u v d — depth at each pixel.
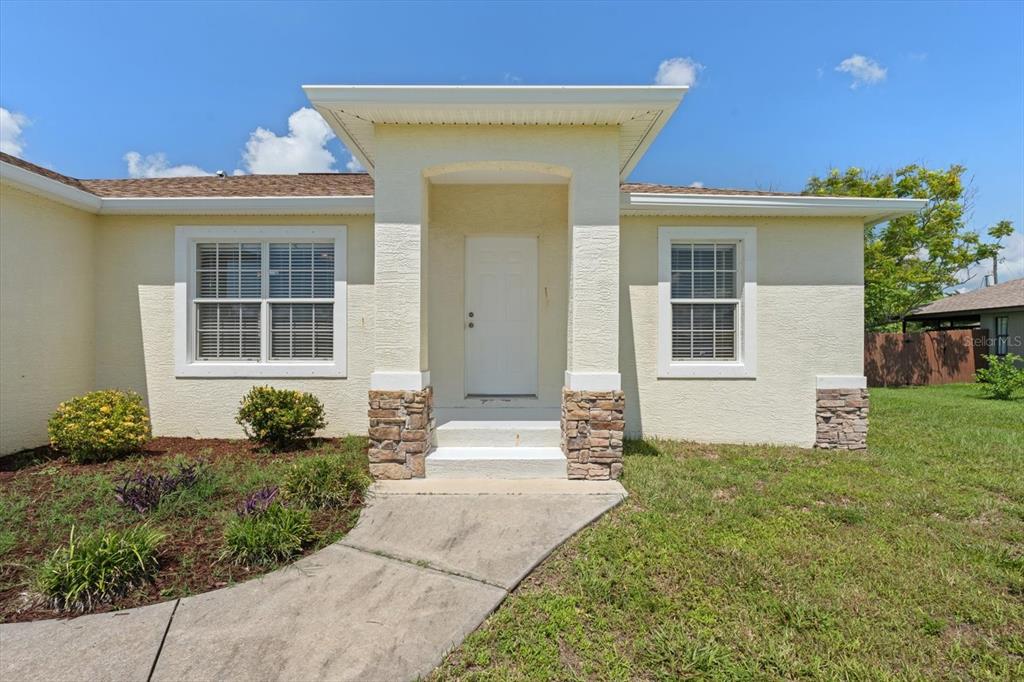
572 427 5.12
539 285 7.01
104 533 3.26
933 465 5.77
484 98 4.73
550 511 4.25
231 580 3.13
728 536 3.82
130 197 6.93
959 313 20.27
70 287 6.65
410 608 2.86
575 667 2.41
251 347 7.19
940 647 2.57
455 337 6.97
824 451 6.59
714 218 6.97
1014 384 12.09
